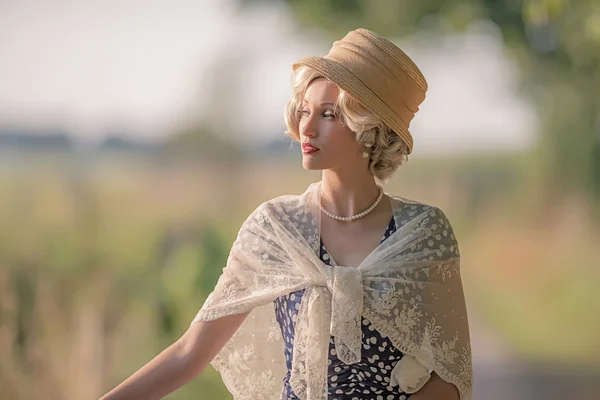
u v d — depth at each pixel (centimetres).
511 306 1330
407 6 1575
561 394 902
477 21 1581
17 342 644
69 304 684
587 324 1205
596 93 1605
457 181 1922
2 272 682
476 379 972
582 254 1516
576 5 1143
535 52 1588
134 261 792
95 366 665
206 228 978
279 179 1501
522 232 1728
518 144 1853
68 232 806
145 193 1181
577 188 1708
